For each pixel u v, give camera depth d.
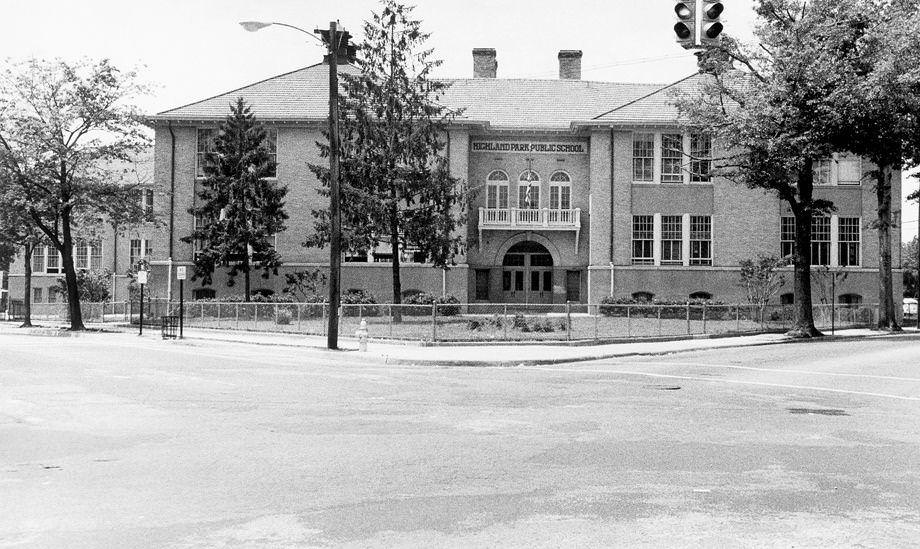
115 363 20.86
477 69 52.47
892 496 7.19
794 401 13.87
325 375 18.30
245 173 42.38
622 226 44.38
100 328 38.72
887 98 30.48
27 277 43.09
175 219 46.06
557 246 46.00
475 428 10.83
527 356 22.69
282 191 43.38
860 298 44.66
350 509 6.68
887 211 38.75
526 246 47.22
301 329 31.95
